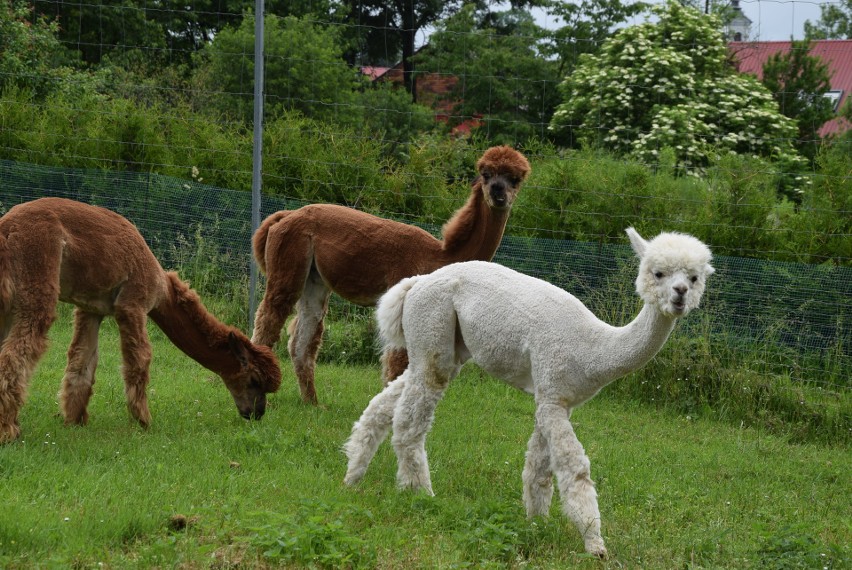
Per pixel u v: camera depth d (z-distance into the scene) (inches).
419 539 185.5
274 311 319.0
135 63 725.9
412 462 219.0
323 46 694.5
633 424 335.0
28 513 173.3
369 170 462.3
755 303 367.9
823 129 650.8
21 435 239.5
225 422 281.0
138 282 261.4
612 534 204.7
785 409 350.6
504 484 241.4
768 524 228.5
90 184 442.6
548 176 434.6
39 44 592.7
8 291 228.1
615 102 590.6
